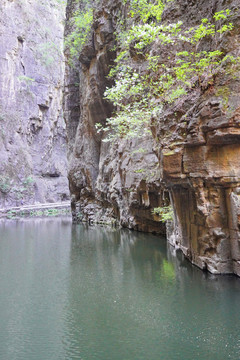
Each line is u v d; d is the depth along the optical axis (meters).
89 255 11.09
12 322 5.52
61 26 53.00
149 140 14.40
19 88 44.62
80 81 25.02
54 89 49.66
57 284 7.73
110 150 20.62
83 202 25.83
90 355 4.35
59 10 53.22
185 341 4.66
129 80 8.79
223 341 4.61
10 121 42.84
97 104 21.20
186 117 7.53
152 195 14.36
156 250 11.34
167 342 4.64
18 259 10.66
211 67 7.18
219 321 5.25
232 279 7.06
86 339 4.82
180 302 6.14
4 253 11.81
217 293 6.43
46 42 49.44
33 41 47.56
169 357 4.23
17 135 43.56
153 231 15.97
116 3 17.25
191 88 8.09
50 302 6.48
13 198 40.38
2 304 6.41
